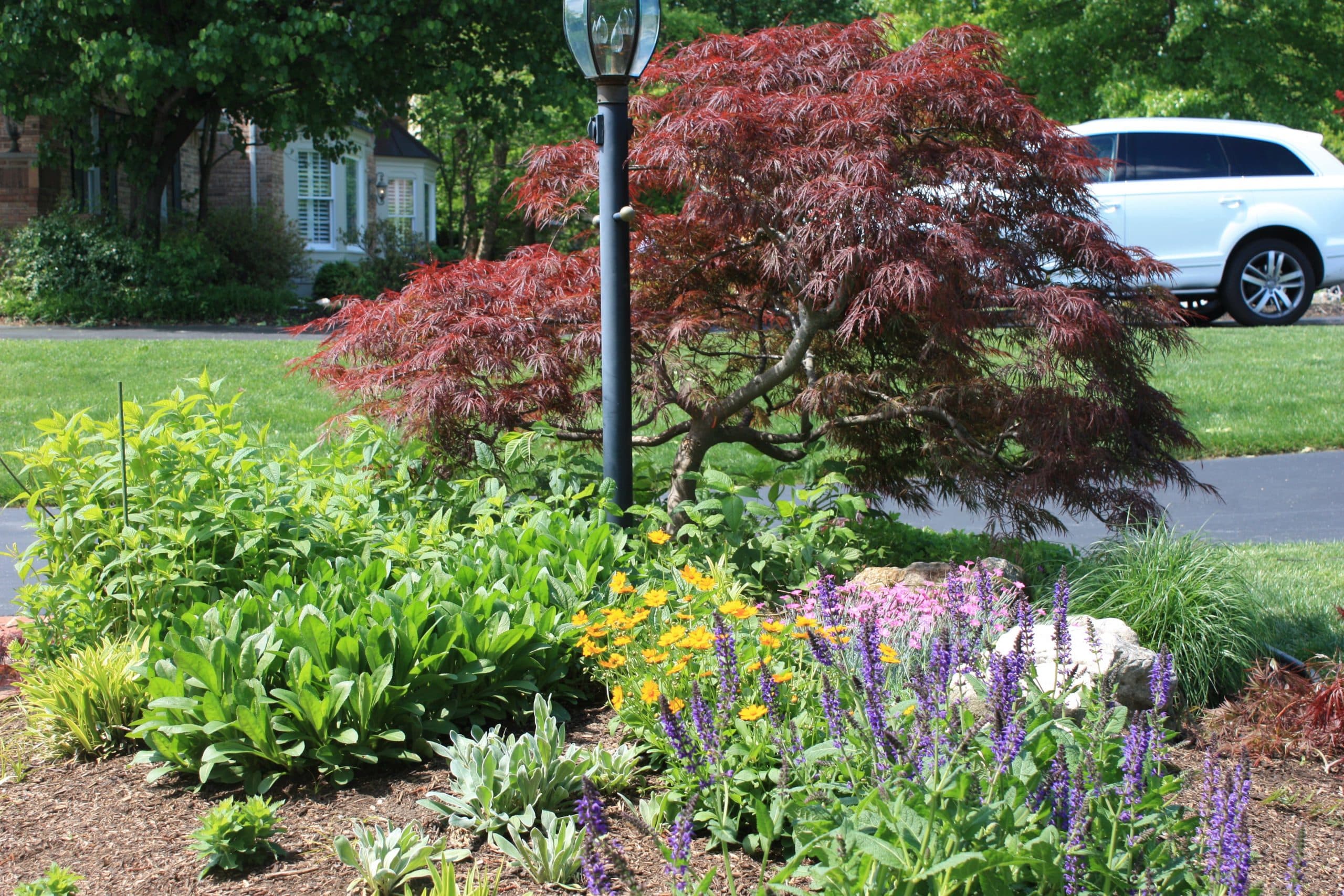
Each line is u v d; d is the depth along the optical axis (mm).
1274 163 13242
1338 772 3455
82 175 20156
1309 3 20922
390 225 23156
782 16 25812
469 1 17234
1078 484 4586
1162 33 21984
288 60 16703
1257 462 8508
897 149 4648
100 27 15922
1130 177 13125
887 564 5176
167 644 3408
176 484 4250
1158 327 4715
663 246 5398
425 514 4859
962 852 2057
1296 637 4430
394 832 2740
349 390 5148
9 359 11258
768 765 2875
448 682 3416
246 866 2744
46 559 4363
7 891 2637
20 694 3918
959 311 4324
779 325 5688
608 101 4566
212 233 19172
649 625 3660
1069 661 3189
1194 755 3510
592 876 2100
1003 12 22281
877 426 5391
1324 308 17719
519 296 5113
